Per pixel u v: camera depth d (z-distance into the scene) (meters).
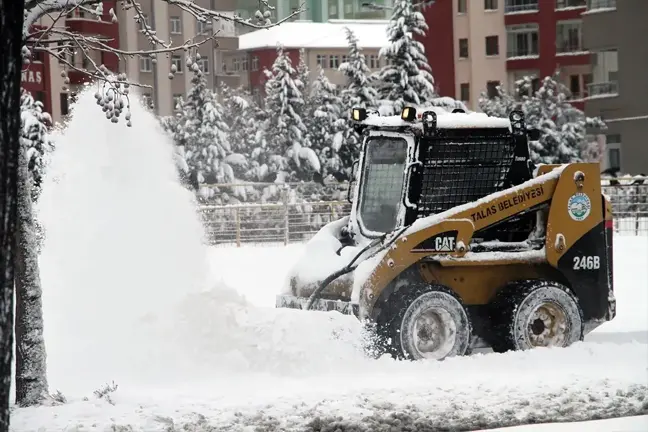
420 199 25.42
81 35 20.41
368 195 26.44
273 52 161.12
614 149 100.12
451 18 135.00
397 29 83.62
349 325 23.86
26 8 19.17
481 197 26.00
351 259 25.34
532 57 130.88
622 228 66.12
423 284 24.44
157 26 98.88
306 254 26.28
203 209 67.19
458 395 19.98
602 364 23.45
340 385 21.28
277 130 92.06
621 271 44.72
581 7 128.25
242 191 87.25
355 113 26.45
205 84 89.69
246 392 20.70
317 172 91.75
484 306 25.69
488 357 23.86
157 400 19.89
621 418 18.36
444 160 25.64
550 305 25.20
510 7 131.88
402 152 25.70
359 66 91.62
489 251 25.62
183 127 88.69
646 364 23.39
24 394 19.62
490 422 17.95
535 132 26.61
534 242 26.06
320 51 169.50
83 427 17.52
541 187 25.77
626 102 97.88
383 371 23.03
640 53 96.81
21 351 19.67
